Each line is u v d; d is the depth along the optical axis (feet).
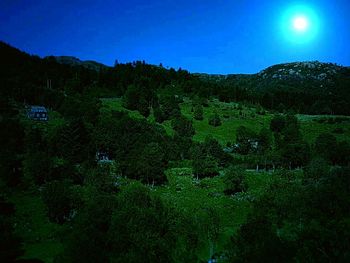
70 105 560.20
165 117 651.66
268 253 215.10
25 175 340.18
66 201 271.08
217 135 609.42
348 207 268.62
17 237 245.24
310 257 217.56
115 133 459.32
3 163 326.24
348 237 223.51
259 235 224.94
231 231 264.52
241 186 346.33
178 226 242.17
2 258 216.74
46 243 241.55
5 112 493.77
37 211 283.79
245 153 515.09
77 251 191.72
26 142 403.95
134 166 376.27
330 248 220.84
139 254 198.80
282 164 440.45
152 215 228.02
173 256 223.30
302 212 256.32
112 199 250.98
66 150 402.93
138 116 640.58
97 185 312.91
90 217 225.97
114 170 396.57
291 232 246.27
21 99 577.43
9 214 272.51
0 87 595.06
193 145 490.90
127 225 213.25
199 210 294.25
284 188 297.33
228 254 228.63
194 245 231.50
